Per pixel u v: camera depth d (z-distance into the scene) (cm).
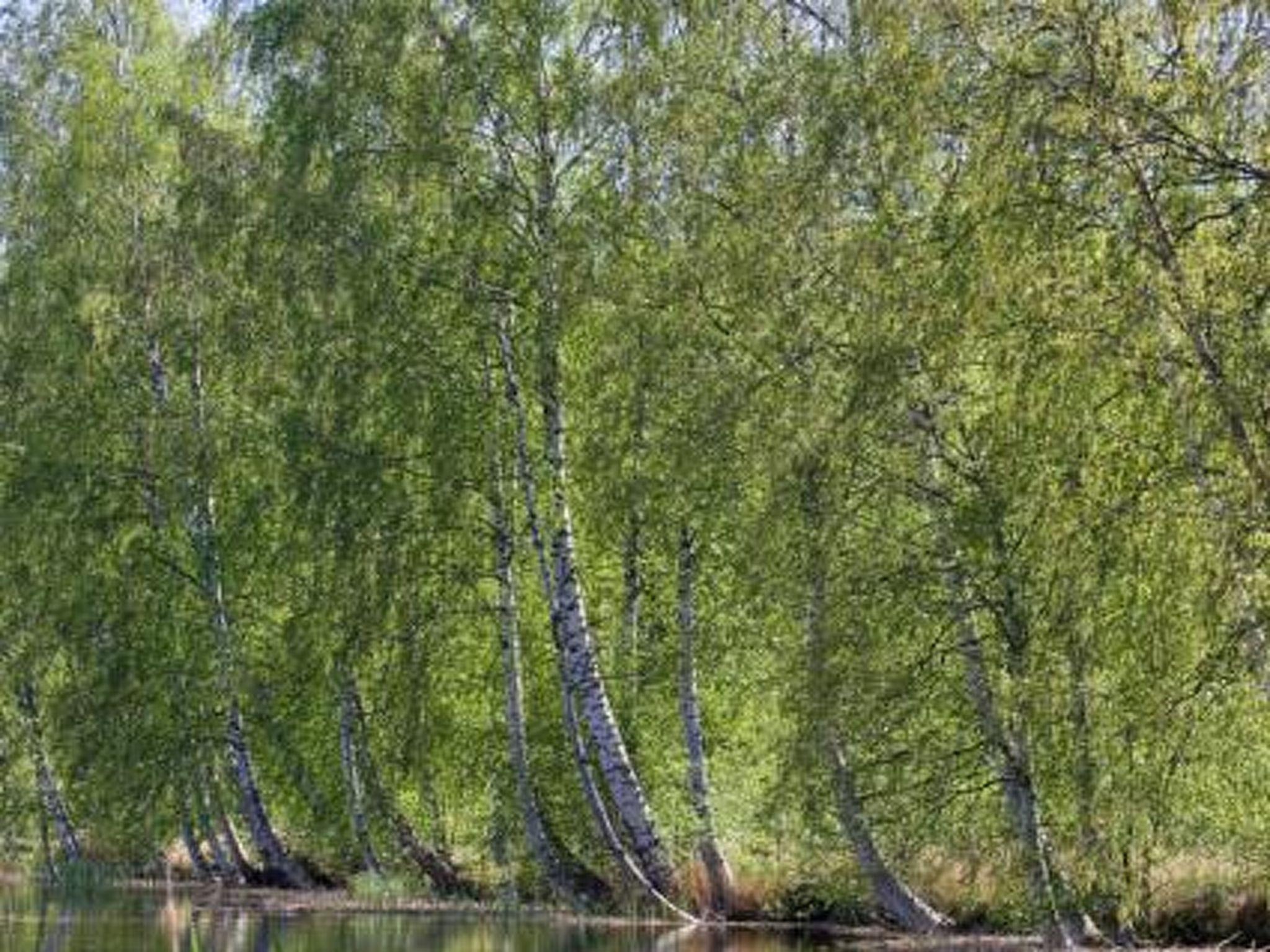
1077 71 3372
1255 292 3134
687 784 6272
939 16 3712
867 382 3978
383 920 5984
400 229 6125
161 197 7981
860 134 4319
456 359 6262
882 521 4419
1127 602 3453
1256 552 3122
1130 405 3425
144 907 6738
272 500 7112
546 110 5994
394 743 6656
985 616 4400
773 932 5403
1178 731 3472
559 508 6184
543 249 5878
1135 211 3303
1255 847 4456
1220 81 3231
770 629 5356
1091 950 4425
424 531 6256
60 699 7944
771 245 4503
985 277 3472
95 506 7806
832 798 4694
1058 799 4097
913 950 4784
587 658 6172
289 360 6806
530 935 5353
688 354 5069
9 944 5141
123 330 7850
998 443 3766
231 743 7869
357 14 6191
